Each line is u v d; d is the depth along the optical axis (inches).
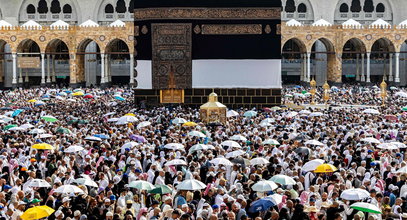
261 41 2364.7
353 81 4030.5
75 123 1561.3
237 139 1235.9
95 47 3892.7
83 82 3740.2
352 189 773.9
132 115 1550.2
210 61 2372.0
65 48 3941.9
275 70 2373.3
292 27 3533.5
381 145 1131.3
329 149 1122.0
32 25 3531.0
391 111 1918.1
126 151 1132.5
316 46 3912.4
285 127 1493.6
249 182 896.3
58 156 1077.1
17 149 1142.3
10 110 1945.1
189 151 1115.9
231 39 2365.9
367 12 3961.6
